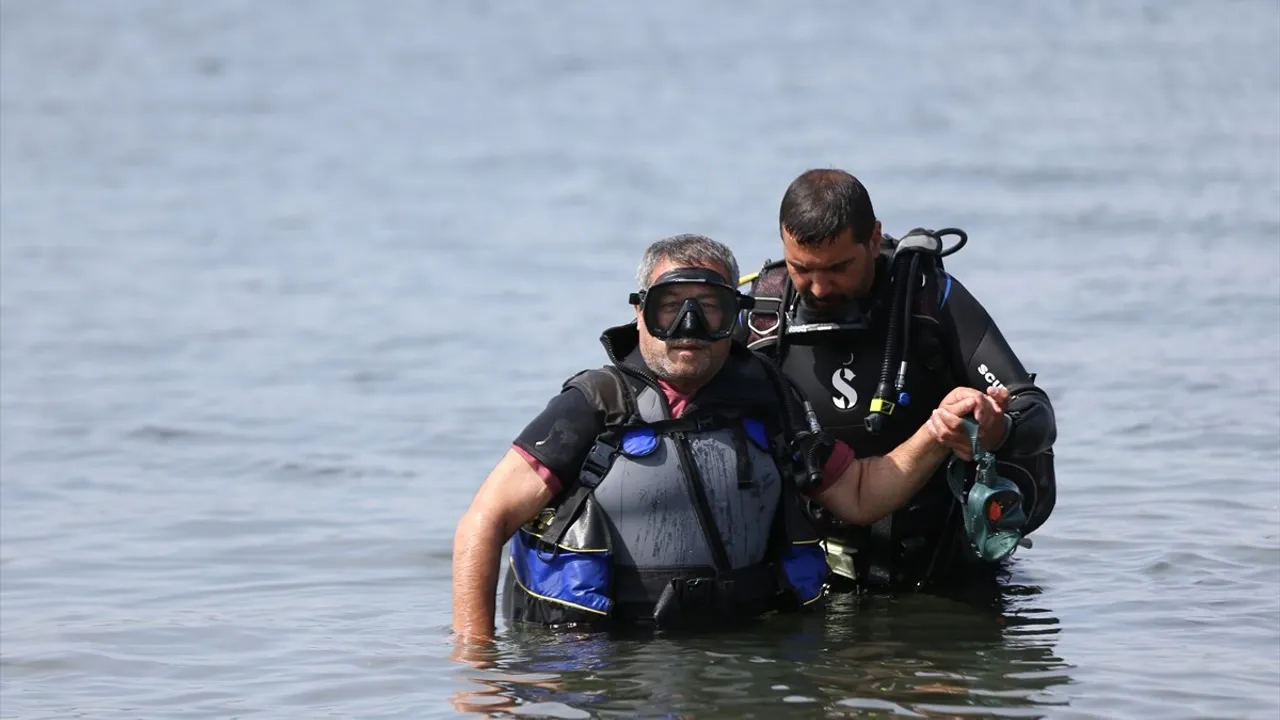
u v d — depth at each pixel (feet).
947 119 246.47
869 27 396.57
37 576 69.87
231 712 50.78
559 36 404.77
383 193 207.21
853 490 58.34
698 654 53.72
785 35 386.93
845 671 52.01
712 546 56.18
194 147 252.62
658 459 56.03
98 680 54.80
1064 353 111.04
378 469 89.81
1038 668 52.47
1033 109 252.62
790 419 57.93
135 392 110.83
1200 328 117.19
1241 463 82.89
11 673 55.77
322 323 133.49
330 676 53.93
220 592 66.85
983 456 56.49
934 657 53.67
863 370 61.00
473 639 55.42
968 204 175.63
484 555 55.67
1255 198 172.24
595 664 52.80
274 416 103.14
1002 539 57.57
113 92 322.55
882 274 61.11
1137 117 238.07
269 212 194.59
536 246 166.91
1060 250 149.59
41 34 431.43
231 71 355.97
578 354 119.03
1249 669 52.06
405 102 301.02
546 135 253.65
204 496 84.69
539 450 56.08
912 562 63.26
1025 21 390.01
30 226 186.29
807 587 58.49
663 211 184.03
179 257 167.02
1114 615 58.85
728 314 55.62
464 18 456.04
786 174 205.57
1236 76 277.03
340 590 66.85
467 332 128.06
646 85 309.42
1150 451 86.02
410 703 50.06
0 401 108.68
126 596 66.54
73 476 89.45
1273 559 66.03
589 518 56.08
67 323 135.44
